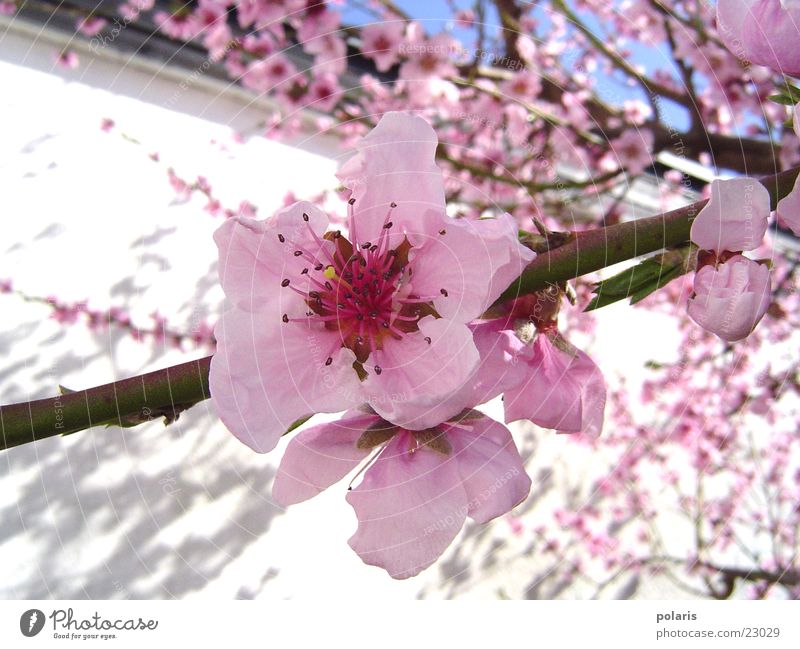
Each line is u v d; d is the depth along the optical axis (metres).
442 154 0.21
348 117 0.23
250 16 0.22
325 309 0.08
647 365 0.26
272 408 0.07
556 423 0.08
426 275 0.07
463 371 0.07
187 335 0.24
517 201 0.21
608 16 0.22
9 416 0.08
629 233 0.08
